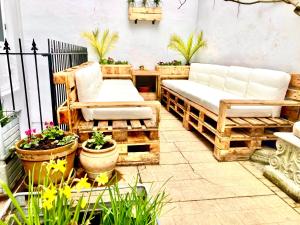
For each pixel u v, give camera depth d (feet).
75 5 18.58
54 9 18.30
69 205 3.69
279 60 11.34
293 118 9.96
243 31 14.16
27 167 6.86
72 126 8.79
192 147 11.23
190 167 9.24
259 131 9.77
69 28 18.84
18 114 8.32
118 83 16.76
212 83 16.26
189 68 20.10
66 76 8.18
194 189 7.74
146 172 8.75
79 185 3.32
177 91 15.83
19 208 3.05
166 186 7.86
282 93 10.34
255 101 9.50
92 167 7.64
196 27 20.89
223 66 15.29
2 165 6.87
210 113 10.64
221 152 9.67
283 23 10.98
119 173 8.61
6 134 7.23
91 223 4.13
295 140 7.41
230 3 15.39
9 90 14.17
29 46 18.40
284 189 7.66
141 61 20.77
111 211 3.78
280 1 10.94
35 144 7.16
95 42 18.80
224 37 16.30
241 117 10.32
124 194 4.50
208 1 18.42
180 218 6.35
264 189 7.85
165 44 20.79
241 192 7.64
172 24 20.51
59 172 6.92
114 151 7.94
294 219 6.44
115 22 19.56
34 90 18.95
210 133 11.46
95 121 9.95
